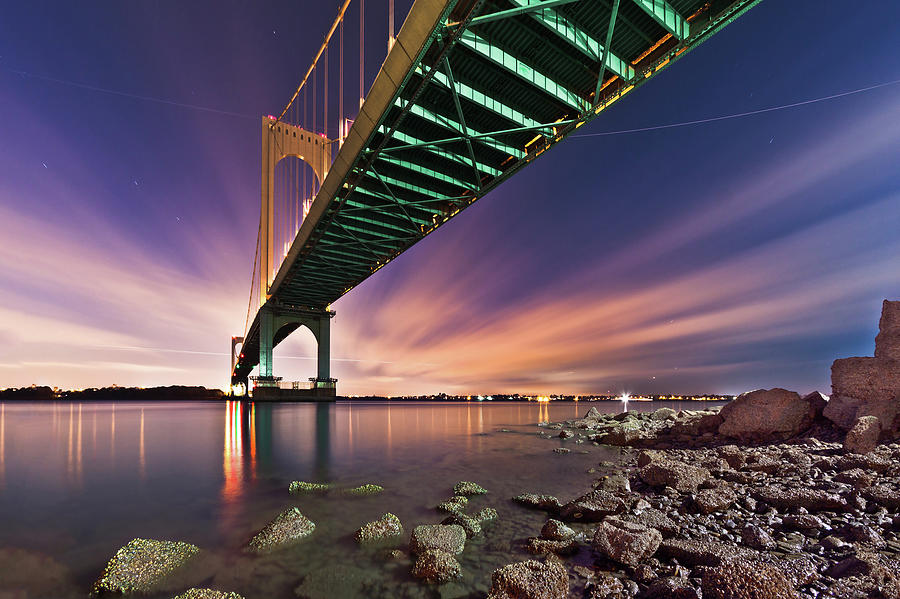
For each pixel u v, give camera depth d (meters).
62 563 5.30
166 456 14.95
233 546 5.68
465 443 18.34
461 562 4.89
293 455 14.95
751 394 12.53
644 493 7.41
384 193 47.75
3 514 7.51
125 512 7.58
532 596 3.69
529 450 15.34
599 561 4.67
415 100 30.86
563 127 36.41
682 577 4.03
